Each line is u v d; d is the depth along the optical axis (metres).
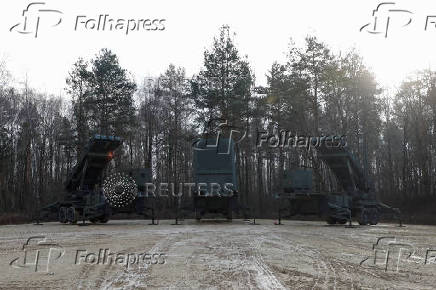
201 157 29.61
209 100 44.25
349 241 16.95
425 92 50.91
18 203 48.41
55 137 57.22
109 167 48.31
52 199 48.00
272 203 50.72
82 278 9.67
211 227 25.19
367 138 49.97
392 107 56.59
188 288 8.62
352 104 45.84
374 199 29.02
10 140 50.03
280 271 10.36
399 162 58.53
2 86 49.19
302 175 28.25
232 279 9.44
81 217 30.50
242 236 18.97
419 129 50.25
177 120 53.09
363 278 9.64
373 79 46.38
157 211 40.47
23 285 9.02
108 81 48.78
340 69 44.53
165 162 54.34
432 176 50.66
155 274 10.05
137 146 58.00
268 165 60.09
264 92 46.81
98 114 48.25
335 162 28.17
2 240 17.59
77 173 29.91
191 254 13.17
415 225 28.88
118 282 9.22
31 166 54.47
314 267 10.95
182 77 54.19
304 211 28.11
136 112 54.25
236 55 45.50
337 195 27.17
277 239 17.64
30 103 53.28
